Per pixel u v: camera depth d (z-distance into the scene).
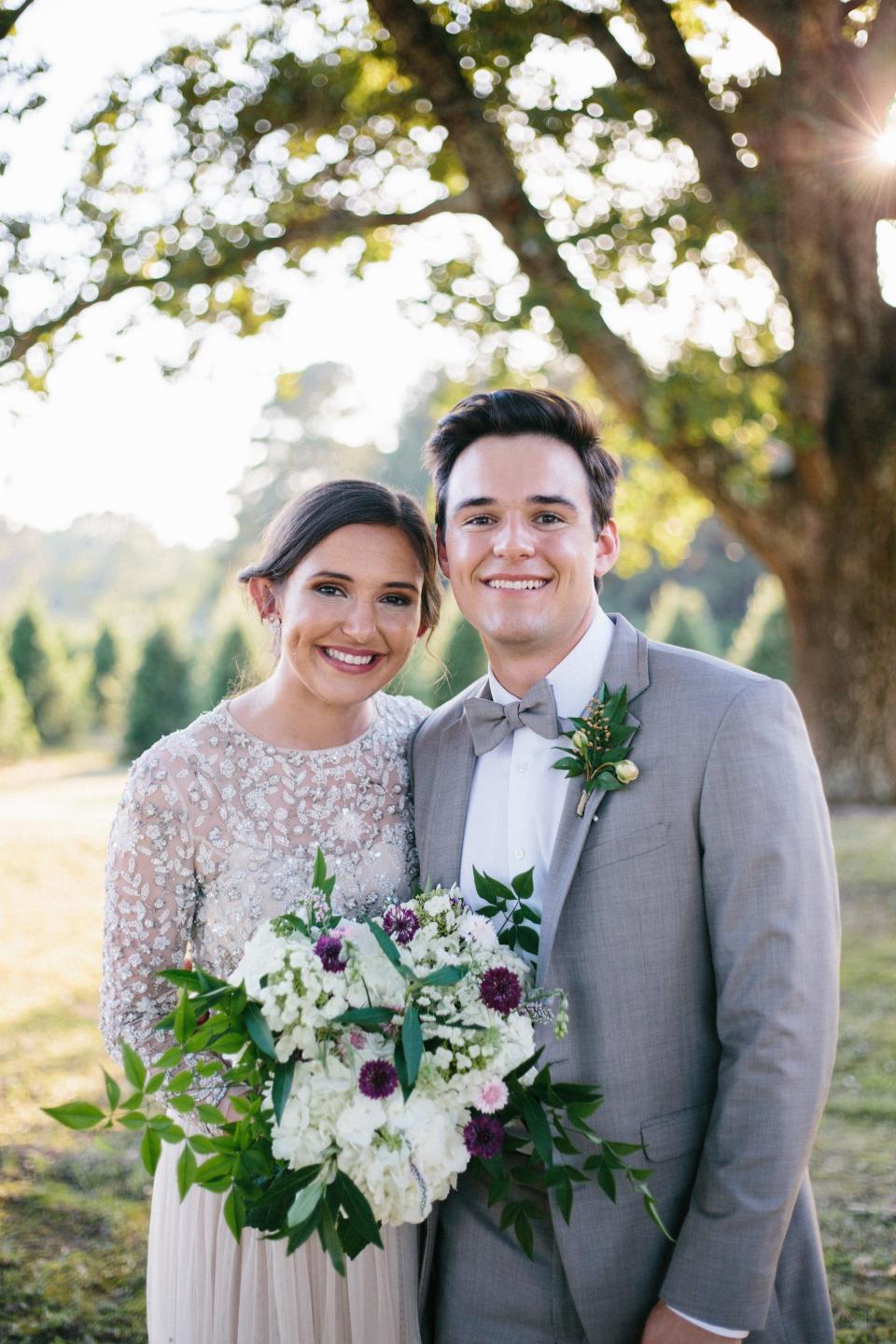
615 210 7.77
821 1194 3.60
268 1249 1.99
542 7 6.80
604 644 2.06
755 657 18.03
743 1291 1.73
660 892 1.84
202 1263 2.05
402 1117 1.64
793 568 10.38
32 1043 5.33
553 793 2.00
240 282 8.45
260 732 2.22
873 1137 4.01
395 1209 1.67
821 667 10.47
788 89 6.33
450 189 8.52
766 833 1.76
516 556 1.93
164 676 19.19
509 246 7.77
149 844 2.09
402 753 2.35
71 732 21.45
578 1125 1.73
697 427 8.52
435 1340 2.06
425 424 36.19
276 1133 1.65
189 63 7.50
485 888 1.90
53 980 6.42
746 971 1.76
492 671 2.13
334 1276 2.00
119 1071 4.91
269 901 2.13
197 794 2.12
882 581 10.09
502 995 1.72
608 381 8.47
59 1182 3.85
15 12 5.98
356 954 1.74
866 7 6.20
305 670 2.15
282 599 2.21
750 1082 1.74
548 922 1.87
